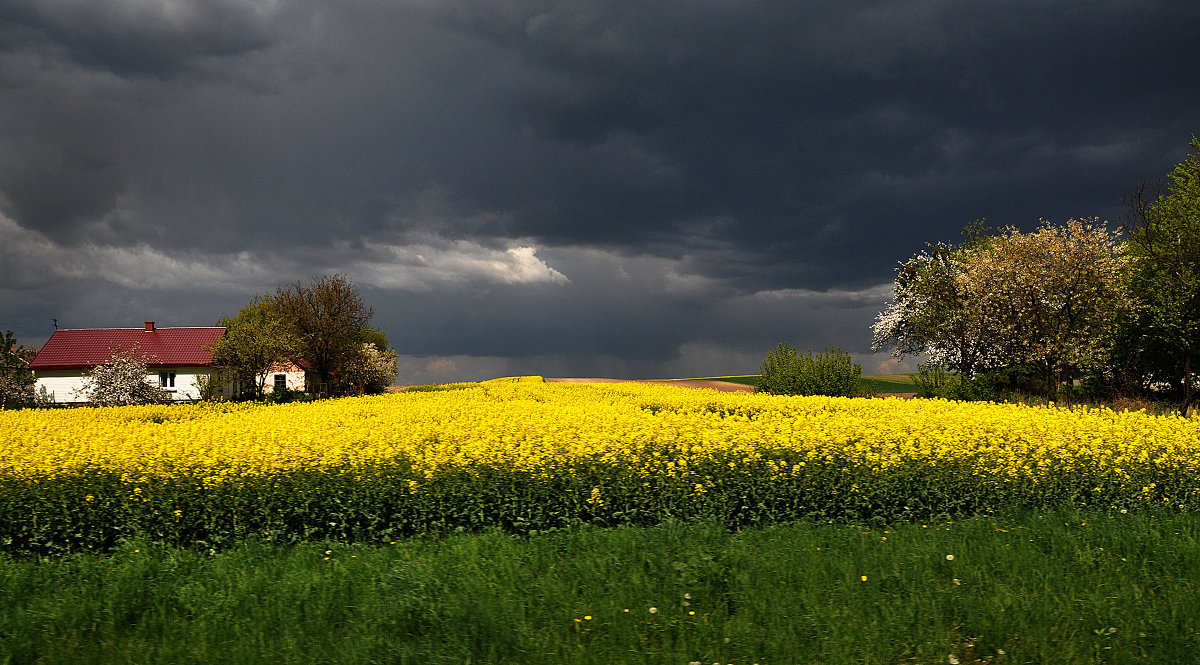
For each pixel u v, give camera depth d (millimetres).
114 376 41156
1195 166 34625
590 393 23812
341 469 8398
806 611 5516
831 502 8258
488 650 4988
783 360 27547
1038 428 11773
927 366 37406
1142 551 6836
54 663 4953
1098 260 28453
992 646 5105
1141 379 32750
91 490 7660
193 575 6391
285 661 4910
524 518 7879
